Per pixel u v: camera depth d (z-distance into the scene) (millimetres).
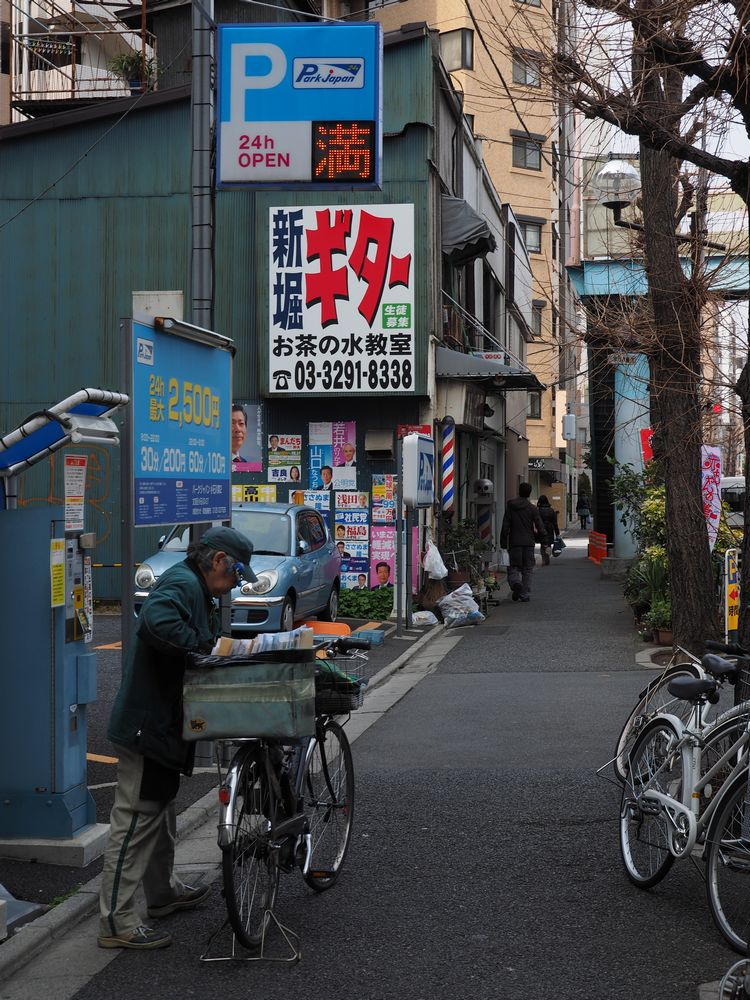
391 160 20359
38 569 6363
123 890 5398
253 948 5230
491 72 40469
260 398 21000
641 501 20797
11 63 30281
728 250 11578
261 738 5230
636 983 4883
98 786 8398
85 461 6652
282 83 12125
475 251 23594
